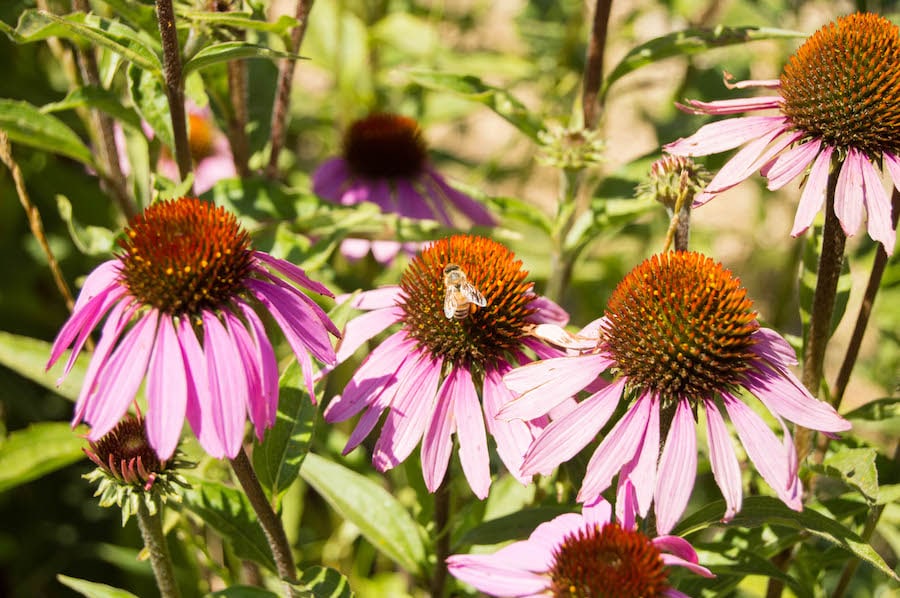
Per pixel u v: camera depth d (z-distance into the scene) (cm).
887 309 62
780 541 46
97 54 54
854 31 43
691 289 42
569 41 79
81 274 69
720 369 41
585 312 74
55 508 64
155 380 40
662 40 53
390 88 79
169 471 42
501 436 43
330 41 74
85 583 45
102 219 68
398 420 44
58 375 51
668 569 40
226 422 40
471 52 83
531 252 70
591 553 39
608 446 41
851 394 87
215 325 41
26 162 64
